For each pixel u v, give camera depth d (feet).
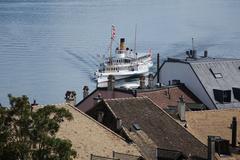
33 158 390.63
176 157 577.84
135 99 637.30
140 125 608.60
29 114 394.93
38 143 395.96
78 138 545.44
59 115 404.36
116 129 593.42
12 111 396.98
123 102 629.92
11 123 397.80
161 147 595.06
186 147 606.14
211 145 594.24
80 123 563.48
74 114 572.51
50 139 391.86
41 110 400.47
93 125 569.23
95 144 548.72
